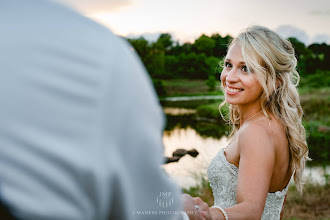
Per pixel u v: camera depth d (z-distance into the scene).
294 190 5.50
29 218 0.31
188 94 34.44
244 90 1.63
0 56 0.31
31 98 0.31
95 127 0.33
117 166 0.35
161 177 0.41
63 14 0.36
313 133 11.02
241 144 1.45
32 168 0.30
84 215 0.33
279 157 1.49
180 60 47.16
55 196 0.31
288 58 1.64
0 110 0.30
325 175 5.86
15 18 0.33
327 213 4.48
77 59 0.33
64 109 0.32
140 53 43.94
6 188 0.30
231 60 1.67
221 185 1.70
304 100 17.48
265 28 1.66
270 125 1.50
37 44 0.32
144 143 0.38
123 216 0.37
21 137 0.30
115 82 0.35
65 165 0.31
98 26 0.37
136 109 0.37
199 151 8.59
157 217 0.41
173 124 15.12
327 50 33.69
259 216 1.28
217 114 18.34
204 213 1.09
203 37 50.12
